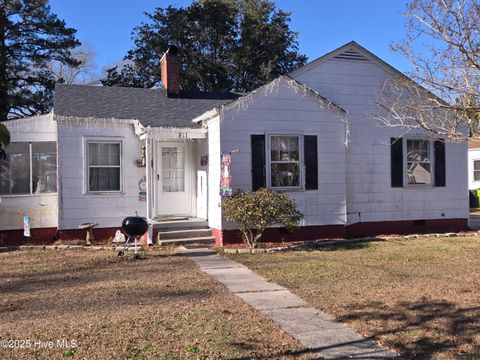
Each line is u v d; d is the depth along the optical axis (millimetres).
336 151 12836
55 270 9039
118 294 7219
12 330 5508
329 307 6480
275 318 6004
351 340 5254
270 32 32188
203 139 13047
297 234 12484
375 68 14273
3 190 12367
